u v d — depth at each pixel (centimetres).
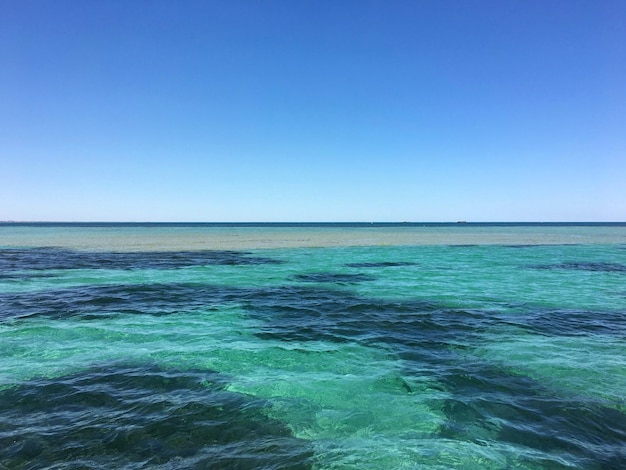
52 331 1316
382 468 596
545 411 778
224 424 720
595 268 3033
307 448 650
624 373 971
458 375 961
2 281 2311
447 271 2850
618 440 676
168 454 621
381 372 980
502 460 617
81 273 2652
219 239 6375
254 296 1944
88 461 598
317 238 6806
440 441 675
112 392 848
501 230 11556
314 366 1022
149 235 7650
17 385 880
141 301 1803
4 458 600
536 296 1950
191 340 1236
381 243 5622
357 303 1784
